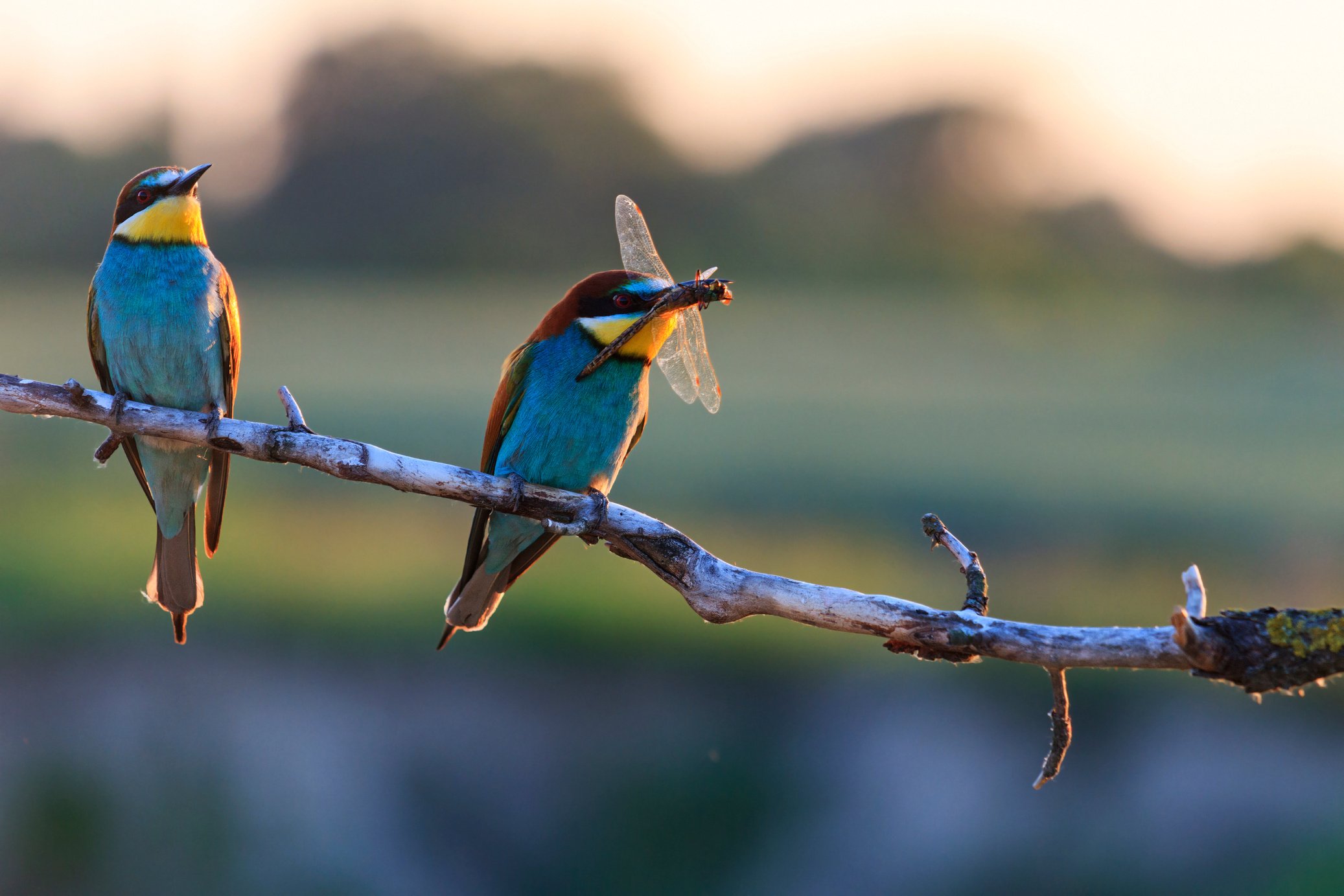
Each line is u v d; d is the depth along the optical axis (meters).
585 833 14.32
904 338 61.97
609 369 5.93
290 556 16.69
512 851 14.49
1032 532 19.08
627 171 79.00
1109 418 33.19
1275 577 17.22
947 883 14.08
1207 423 32.56
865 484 21.66
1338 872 13.29
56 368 32.97
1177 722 14.51
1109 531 19.22
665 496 21.27
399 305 71.06
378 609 15.43
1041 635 3.93
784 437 27.50
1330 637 3.46
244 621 15.26
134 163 65.25
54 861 14.14
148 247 6.08
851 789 14.37
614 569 16.45
